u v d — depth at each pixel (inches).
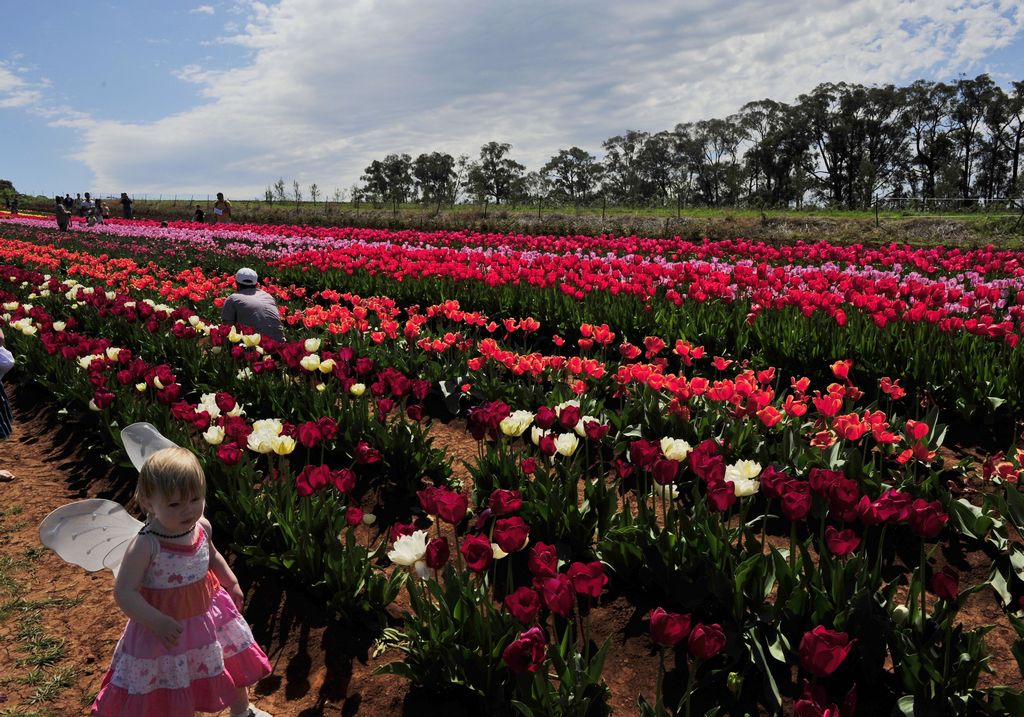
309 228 1206.3
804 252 729.6
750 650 144.3
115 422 247.9
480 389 301.1
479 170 3351.4
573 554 185.6
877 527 198.5
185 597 120.0
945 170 3157.0
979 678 145.2
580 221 1539.1
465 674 136.2
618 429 248.5
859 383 310.5
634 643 157.8
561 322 422.9
